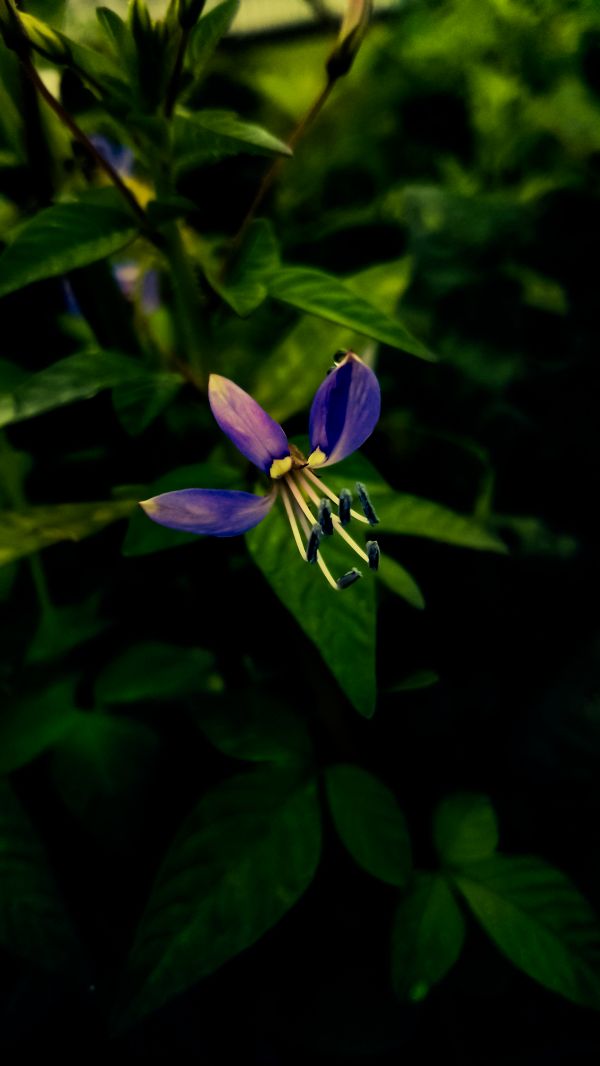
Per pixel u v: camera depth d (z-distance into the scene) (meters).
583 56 0.16
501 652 0.16
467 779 0.15
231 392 0.09
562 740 0.16
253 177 0.17
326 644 0.10
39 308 0.13
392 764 0.14
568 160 0.16
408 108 0.18
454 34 0.16
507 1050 0.13
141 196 0.11
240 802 0.11
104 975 0.13
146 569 0.13
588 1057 0.13
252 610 0.12
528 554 0.16
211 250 0.13
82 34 0.13
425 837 0.13
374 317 0.10
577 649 0.16
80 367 0.10
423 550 0.15
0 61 0.11
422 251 0.16
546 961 0.11
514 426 0.16
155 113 0.10
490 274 0.16
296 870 0.11
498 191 0.17
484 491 0.14
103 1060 0.14
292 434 0.12
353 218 0.16
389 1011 0.13
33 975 0.13
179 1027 0.14
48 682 0.13
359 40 0.10
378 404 0.09
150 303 0.13
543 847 0.15
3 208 0.11
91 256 0.10
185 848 0.11
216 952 0.11
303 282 0.10
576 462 0.16
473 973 0.13
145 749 0.12
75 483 0.13
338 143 0.18
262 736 0.12
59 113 0.10
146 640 0.13
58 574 0.13
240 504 0.09
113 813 0.12
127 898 0.13
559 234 0.16
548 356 0.16
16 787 0.13
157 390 0.10
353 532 0.11
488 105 0.17
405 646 0.15
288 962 0.13
